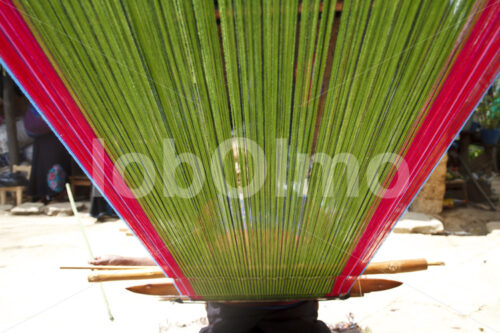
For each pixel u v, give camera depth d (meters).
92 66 0.74
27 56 0.72
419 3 0.65
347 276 1.16
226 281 1.20
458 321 2.23
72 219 5.87
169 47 0.71
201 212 1.01
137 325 2.32
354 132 0.85
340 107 0.81
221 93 0.79
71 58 0.73
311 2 0.64
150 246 1.10
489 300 2.48
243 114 0.81
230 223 1.02
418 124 0.84
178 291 1.27
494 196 6.45
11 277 3.26
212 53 0.72
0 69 6.88
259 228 1.03
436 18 0.67
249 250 1.08
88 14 0.66
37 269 3.47
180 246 1.09
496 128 7.33
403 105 0.81
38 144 6.76
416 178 0.94
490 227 4.75
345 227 1.02
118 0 0.64
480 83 0.78
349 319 2.27
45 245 4.31
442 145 0.88
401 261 1.21
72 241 4.48
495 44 0.71
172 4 0.65
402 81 0.77
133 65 0.74
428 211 5.36
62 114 0.82
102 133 0.86
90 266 1.32
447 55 0.72
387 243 4.02
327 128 0.85
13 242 4.46
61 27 0.68
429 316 2.29
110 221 5.70
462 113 0.83
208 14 0.66
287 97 0.78
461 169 6.72
